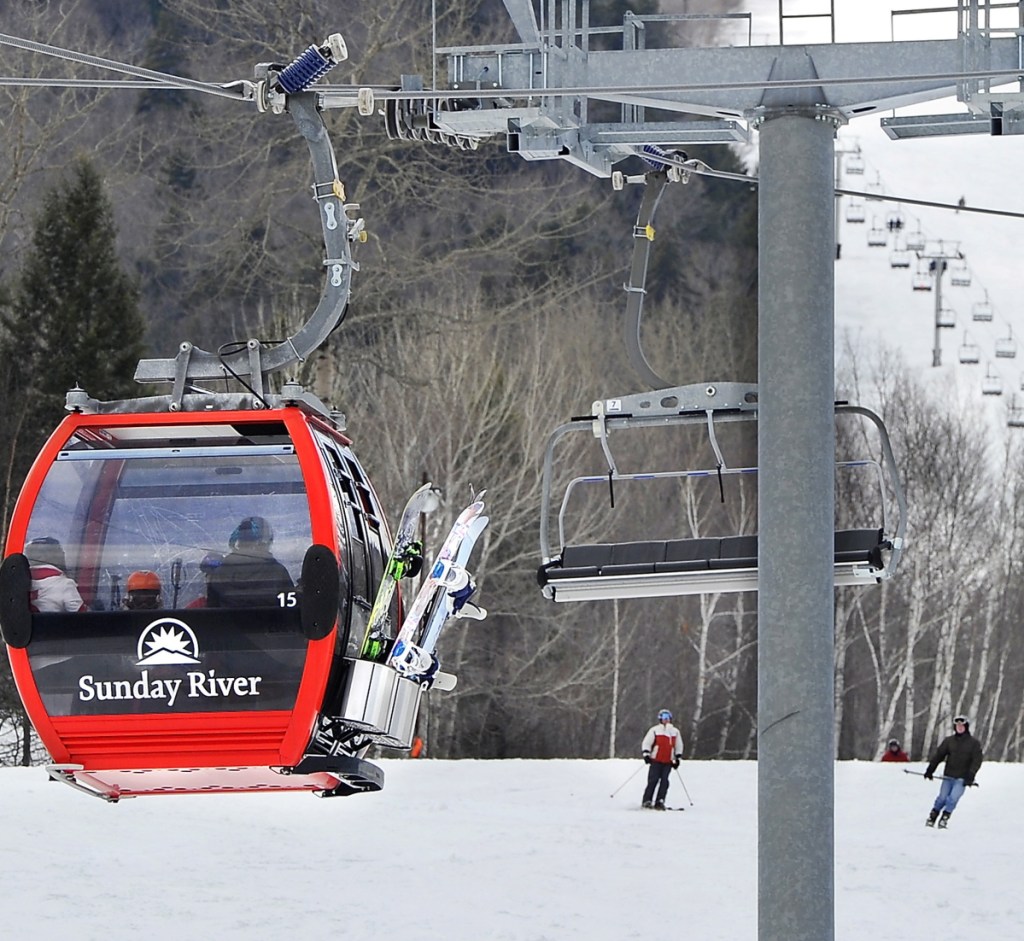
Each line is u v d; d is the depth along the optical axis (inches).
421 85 1768.0
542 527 1934.1
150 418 1674.5
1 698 6535.4
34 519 1678.2
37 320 6919.3
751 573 1907.0
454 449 7204.7
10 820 3346.5
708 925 2512.3
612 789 4274.1
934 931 2529.5
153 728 1667.1
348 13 6560.0
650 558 1931.6
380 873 2891.2
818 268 1664.6
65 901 2576.3
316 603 1636.3
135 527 1674.5
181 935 2375.7
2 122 7165.4
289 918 2502.5
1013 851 3289.9
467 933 2428.6
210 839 3228.3
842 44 1638.8
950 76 1547.7
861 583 1850.4
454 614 1724.9
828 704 1649.9
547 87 1707.7
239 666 1657.2
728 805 3976.4
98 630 1663.4
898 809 4010.8
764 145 1670.8
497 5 7258.9
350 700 1691.7
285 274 7066.9
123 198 7829.7
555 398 7716.5
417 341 7283.5
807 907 1633.9
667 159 1987.0
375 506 1877.5
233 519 1670.8
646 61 1690.5
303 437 1676.9
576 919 2536.9
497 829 3430.1
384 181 6845.5
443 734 7534.5
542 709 7637.8
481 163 7500.0
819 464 1663.4
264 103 1760.6
